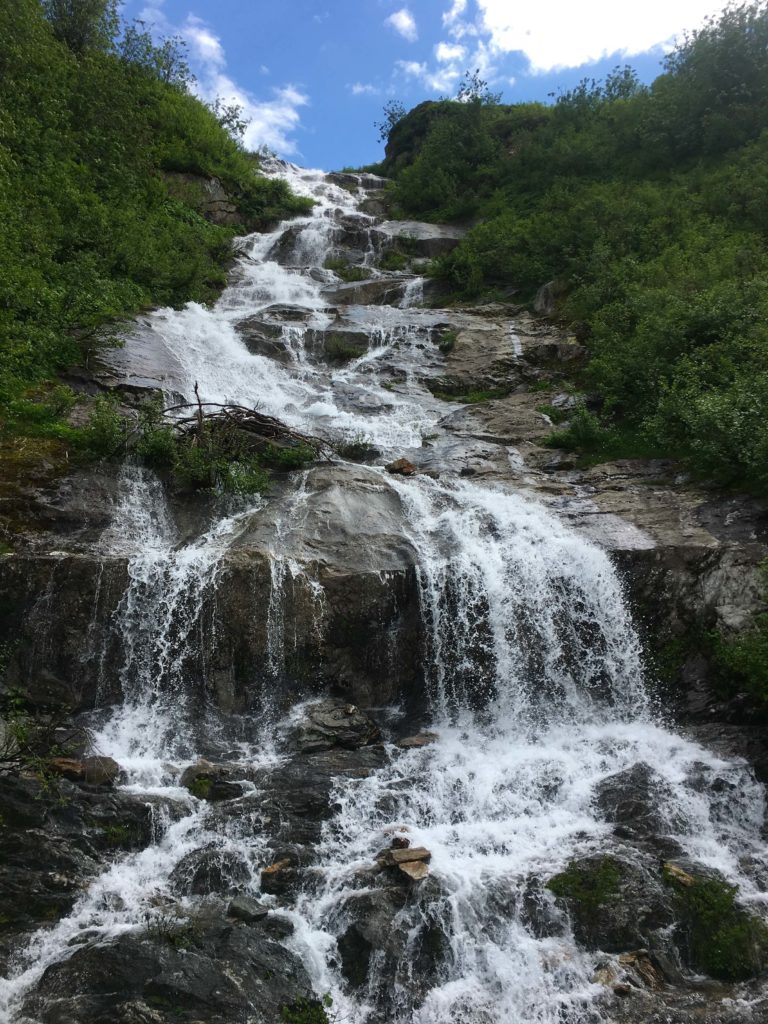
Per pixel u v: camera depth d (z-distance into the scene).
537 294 18.70
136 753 8.08
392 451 12.98
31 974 5.62
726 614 8.91
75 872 6.48
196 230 21.38
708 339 13.23
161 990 5.38
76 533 9.89
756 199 18.00
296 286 20.14
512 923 6.23
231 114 28.97
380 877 6.48
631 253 18.05
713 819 7.31
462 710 9.25
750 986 5.84
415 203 28.06
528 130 29.16
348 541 9.99
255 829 7.02
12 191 15.52
